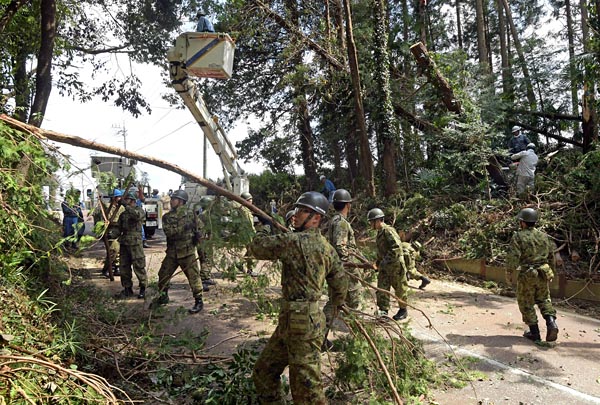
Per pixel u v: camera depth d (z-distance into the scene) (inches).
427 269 414.6
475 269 390.3
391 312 275.4
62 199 144.5
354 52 561.6
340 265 130.3
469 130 499.5
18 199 139.7
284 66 701.9
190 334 198.8
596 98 483.8
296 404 118.3
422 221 468.1
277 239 125.7
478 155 483.2
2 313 142.2
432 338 226.7
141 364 169.6
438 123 541.0
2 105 247.1
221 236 180.5
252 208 173.6
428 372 174.9
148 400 148.7
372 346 143.4
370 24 636.7
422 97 583.2
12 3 347.6
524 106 682.8
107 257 339.6
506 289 343.3
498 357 201.6
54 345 148.3
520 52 770.8
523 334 231.3
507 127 627.8
